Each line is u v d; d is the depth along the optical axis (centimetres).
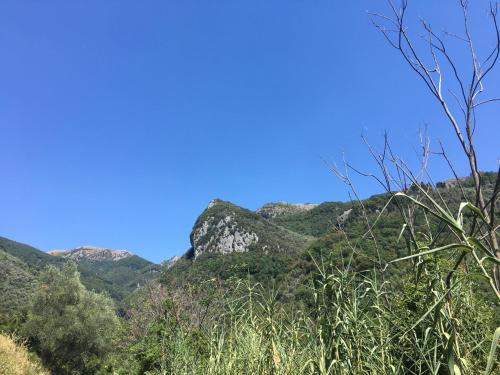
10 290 4600
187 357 650
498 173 285
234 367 469
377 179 398
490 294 329
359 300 334
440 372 304
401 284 363
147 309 1756
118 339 2034
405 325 315
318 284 353
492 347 143
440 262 299
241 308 499
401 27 381
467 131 343
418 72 371
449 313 263
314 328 363
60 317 2736
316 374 341
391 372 308
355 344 321
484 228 327
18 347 2202
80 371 2727
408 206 374
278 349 423
